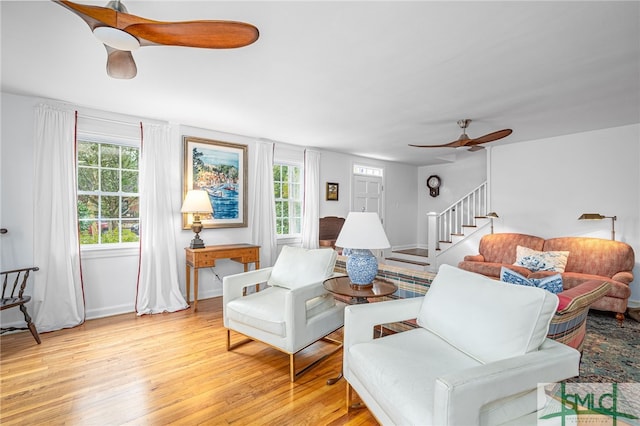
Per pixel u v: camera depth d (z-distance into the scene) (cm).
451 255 582
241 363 238
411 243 746
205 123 390
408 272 252
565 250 428
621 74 248
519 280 208
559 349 137
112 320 329
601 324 333
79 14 132
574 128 418
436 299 179
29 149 300
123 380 212
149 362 238
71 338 282
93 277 336
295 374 222
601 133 425
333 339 282
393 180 700
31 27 184
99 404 186
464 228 564
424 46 205
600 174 427
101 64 233
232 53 214
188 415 177
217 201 422
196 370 227
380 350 159
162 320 331
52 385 205
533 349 133
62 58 223
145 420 172
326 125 397
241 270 449
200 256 366
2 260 291
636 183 398
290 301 211
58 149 307
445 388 104
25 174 299
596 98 303
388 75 250
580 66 234
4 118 289
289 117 363
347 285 233
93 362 237
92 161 345
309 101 310
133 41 151
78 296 319
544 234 480
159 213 365
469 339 149
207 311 363
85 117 328
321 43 202
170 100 308
